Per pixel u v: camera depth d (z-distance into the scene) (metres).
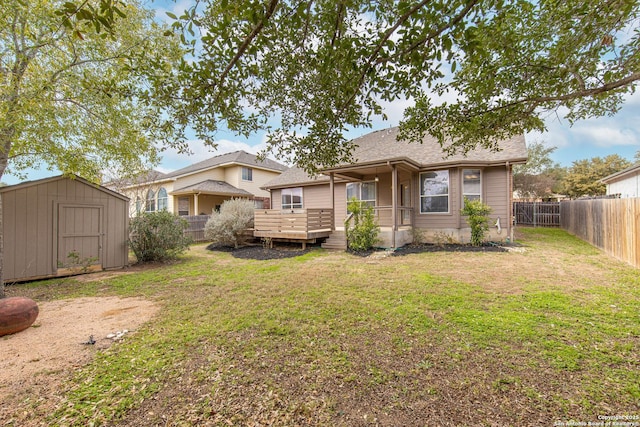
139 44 4.88
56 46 5.05
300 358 2.69
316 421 1.89
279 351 2.83
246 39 2.08
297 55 2.58
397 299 4.25
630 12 2.32
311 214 9.93
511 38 2.68
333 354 2.74
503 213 9.37
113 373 2.52
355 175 11.71
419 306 3.92
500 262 6.60
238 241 11.27
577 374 2.30
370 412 1.96
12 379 2.45
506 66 2.97
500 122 3.41
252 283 5.55
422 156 10.41
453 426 1.81
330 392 2.19
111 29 1.79
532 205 15.57
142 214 8.51
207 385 2.31
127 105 5.73
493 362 2.51
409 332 3.15
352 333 3.18
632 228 5.97
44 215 6.56
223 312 3.98
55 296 5.04
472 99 3.29
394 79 2.38
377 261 7.34
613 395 2.04
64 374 2.52
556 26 2.67
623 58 2.70
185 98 2.53
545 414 1.88
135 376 2.46
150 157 7.48
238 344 3.00
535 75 3.01
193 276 6.42
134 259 9.02
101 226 7.46
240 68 2.38
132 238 8.34
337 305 4.09
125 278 6.40
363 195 12.17
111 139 6.10
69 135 5.63
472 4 1.83
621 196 14.79
